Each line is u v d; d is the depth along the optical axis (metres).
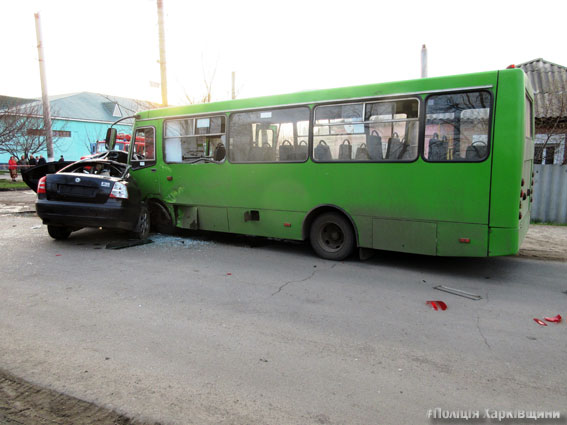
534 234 9.24
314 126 6.74
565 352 3.56
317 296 5.03
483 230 5.54
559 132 13.08
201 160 8.02
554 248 7.81
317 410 2.68
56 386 2.93
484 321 4.27
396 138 6.07
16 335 3.79
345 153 6.50
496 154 5.39
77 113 41.28
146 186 8.84
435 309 4.61
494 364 3.32
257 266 6.46
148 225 8.45
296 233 7.08
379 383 3.02
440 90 5.71
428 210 5.88
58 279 5.58
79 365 3.24
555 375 3.16
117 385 2.96
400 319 4.30
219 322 4.16
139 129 8.86
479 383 3.03
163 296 4.94
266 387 2.95
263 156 7.31
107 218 7.27
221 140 7.76
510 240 5.41
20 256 6.88
